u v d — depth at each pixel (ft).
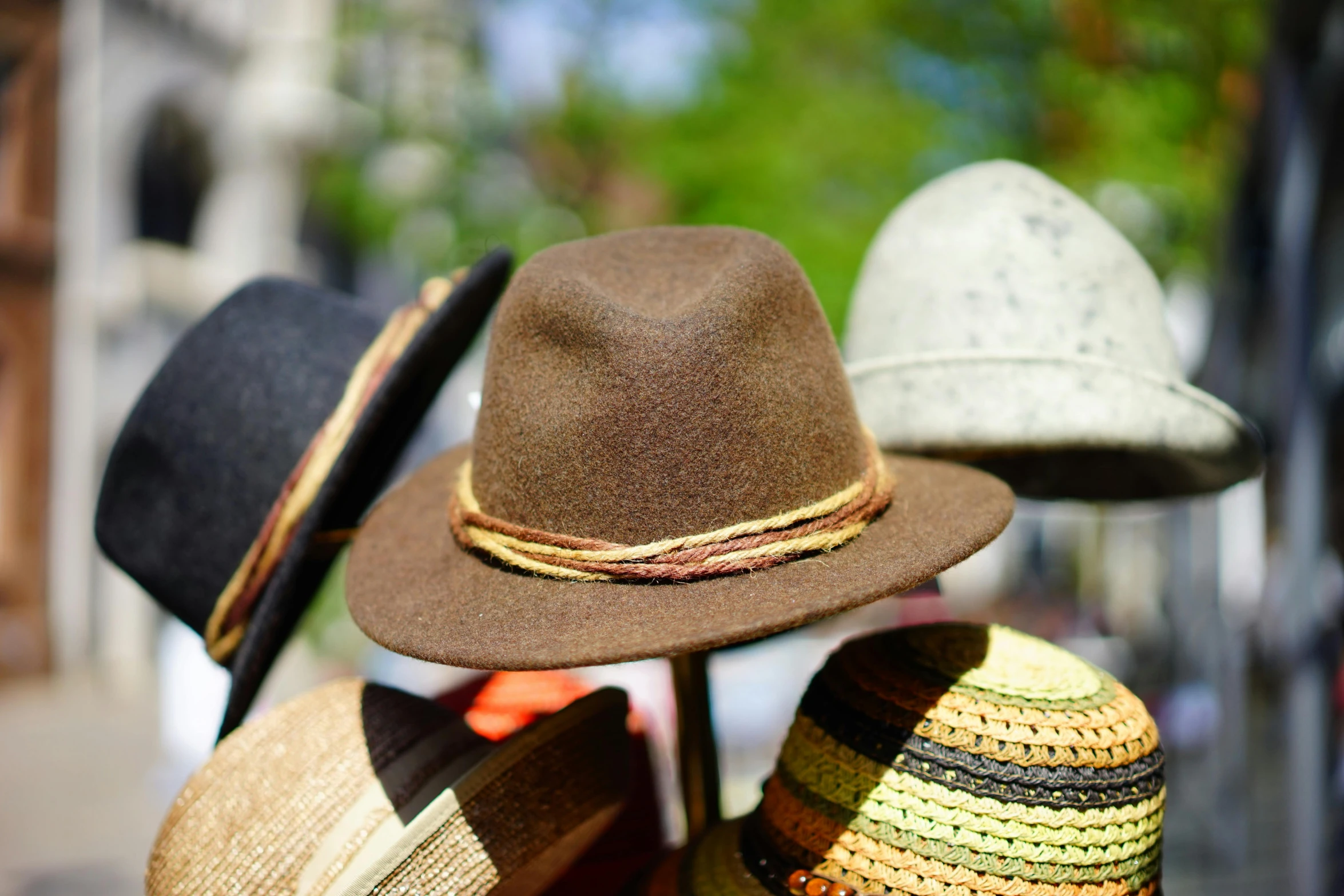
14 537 29.81
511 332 3.28
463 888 3.17
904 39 18.65
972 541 3.05
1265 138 8.14
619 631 2.78
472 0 30.32
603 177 29.43
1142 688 20.29
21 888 14.39
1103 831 2.95
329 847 3.23
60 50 30.73
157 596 4.37
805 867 3.15
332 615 16.79
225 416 4.09
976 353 4.00
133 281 31.50
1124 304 4.22
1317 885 7.39
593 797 3.46
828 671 3.44
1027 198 4.33
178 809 3.48
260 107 35.06
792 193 19.20
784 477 3.06
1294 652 7.63
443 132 29.53
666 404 2.99
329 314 4.40
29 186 30.25
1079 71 15.57
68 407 31.19
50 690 29.45
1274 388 8.43
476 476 3.41
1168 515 16.84
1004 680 3.20
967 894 2.91
